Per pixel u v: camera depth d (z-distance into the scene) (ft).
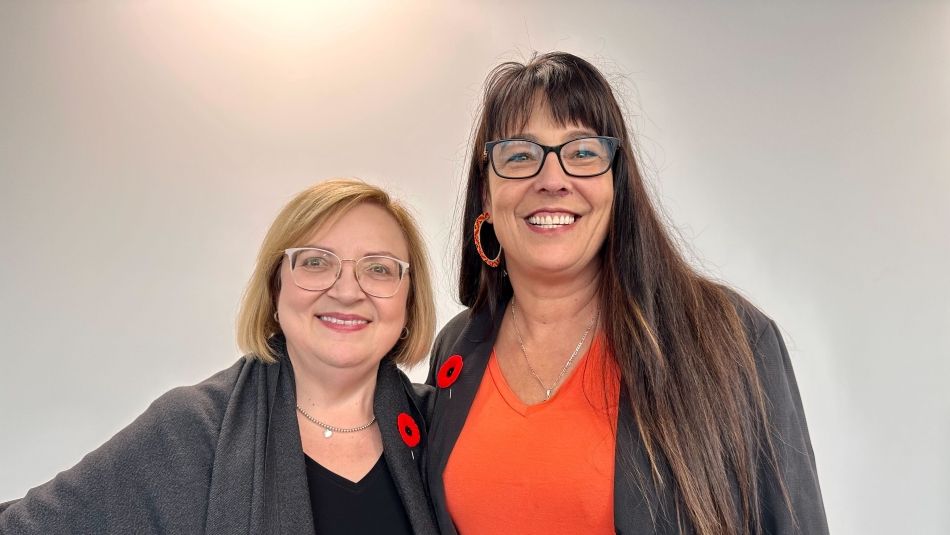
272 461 4.19
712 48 8.39
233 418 4.22
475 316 5.17
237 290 8.71
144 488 3.86
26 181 8.44
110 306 8.55
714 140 8.39
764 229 8.34
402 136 8.82
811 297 8.28
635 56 8.50
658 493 3.83
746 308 4.28
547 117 4.25
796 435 3.95
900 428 8.18
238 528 3.82
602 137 4.19
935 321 8.12
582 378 4.30
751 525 3.90
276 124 8.73
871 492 8.22
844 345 8.24
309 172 8.77
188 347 8.66
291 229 4.50
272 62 8.71
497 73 4.66
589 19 8.57
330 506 4.31
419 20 8.77
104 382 8.55
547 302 4.65
